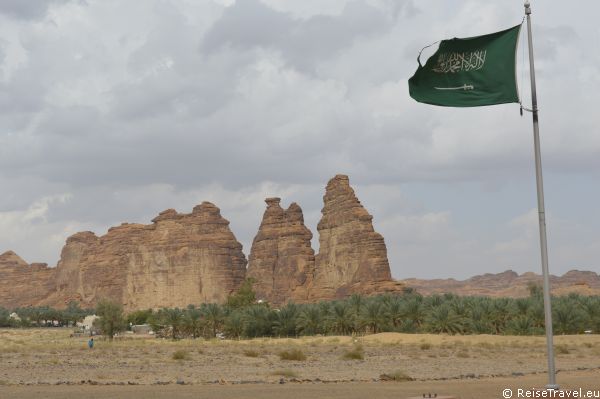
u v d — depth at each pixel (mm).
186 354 51969
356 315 94500
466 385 26750
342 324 95688
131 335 137375
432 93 19969
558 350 54594
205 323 110312
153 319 117812
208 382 29750
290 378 32125
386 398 21438
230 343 80625
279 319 100375
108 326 115750
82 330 163125
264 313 102188
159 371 37781
